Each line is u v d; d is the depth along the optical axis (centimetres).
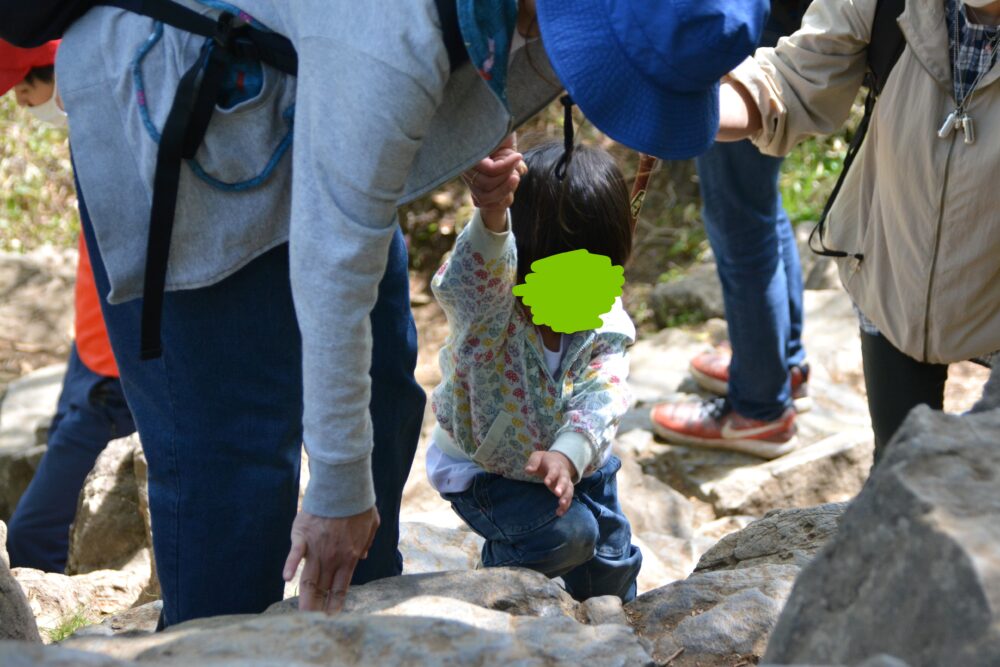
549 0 156
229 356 193
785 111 253
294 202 162
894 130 238
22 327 727
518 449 237
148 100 178
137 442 405
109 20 182
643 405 502
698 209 771
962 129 228
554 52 153
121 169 182
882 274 254
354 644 164
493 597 207
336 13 156
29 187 853
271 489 199
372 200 156
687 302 664
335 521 176
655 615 219
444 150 170
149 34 179
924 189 236
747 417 444
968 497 136
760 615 205
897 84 238
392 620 168
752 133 258
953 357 249
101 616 334
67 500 428
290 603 195
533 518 239
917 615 129
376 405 217
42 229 827
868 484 150
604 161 236
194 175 179
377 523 183
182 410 196
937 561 129
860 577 140
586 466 232
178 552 201
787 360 447
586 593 261
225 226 182
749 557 260
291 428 200
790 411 446
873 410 277
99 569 395
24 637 210
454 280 219
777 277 405
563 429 230
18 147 880
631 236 237
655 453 459
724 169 370
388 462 222
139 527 394
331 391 165
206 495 199
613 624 187
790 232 438
